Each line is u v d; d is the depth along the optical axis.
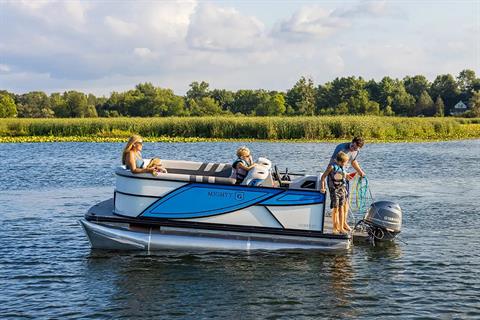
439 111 144.25
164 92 132.00
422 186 19.42
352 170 24.28
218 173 11.88
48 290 8.70
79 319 7.64
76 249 10.86
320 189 10.40
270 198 10.38
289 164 26.42
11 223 13.10
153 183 10.39
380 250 10.90
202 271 9.57
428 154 32.34
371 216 11.41
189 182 10.36
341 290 8.78
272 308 8.07
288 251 10.52
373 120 50.75
